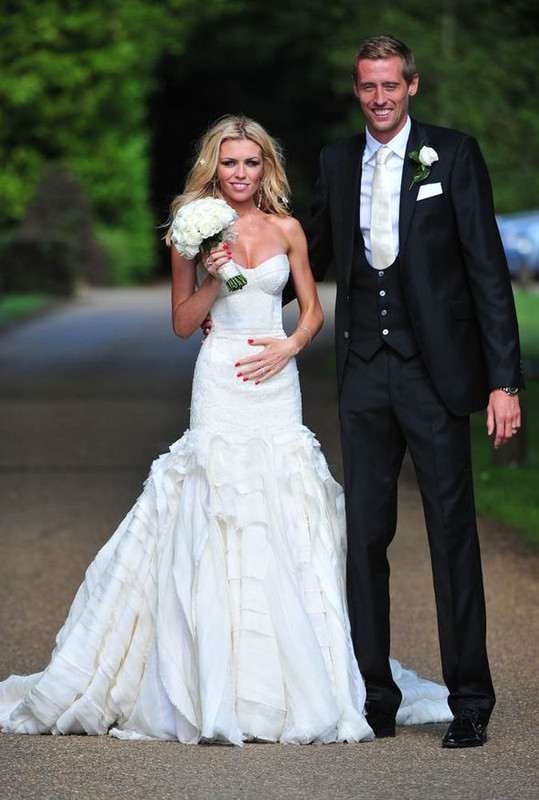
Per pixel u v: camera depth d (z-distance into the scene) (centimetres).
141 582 1129
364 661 1112
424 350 1088
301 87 8956
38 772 1017
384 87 1079
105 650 1123
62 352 4194
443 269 1091
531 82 5784
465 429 1105
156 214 8719
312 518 1132
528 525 1939
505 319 1079
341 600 1122
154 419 2970
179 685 1091
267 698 1087
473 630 1099
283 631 1091
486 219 1085
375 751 1065
